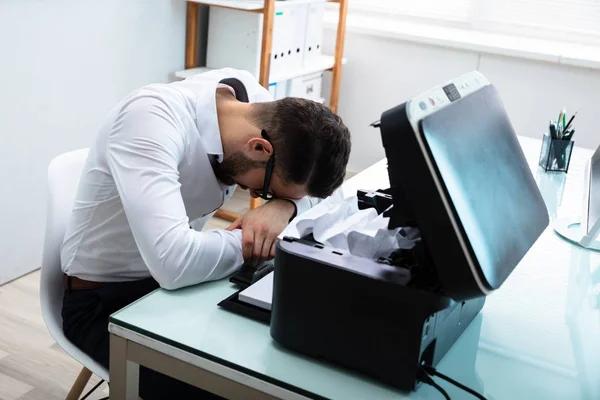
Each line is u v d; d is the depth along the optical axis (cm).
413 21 380
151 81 303
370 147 381
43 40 241
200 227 162
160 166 121
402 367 89
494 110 106
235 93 144
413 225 89
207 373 96
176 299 110
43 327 229
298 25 321
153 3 291
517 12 355
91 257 138
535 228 104
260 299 105
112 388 106
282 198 135
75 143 269
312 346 95
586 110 326
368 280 88
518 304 119
